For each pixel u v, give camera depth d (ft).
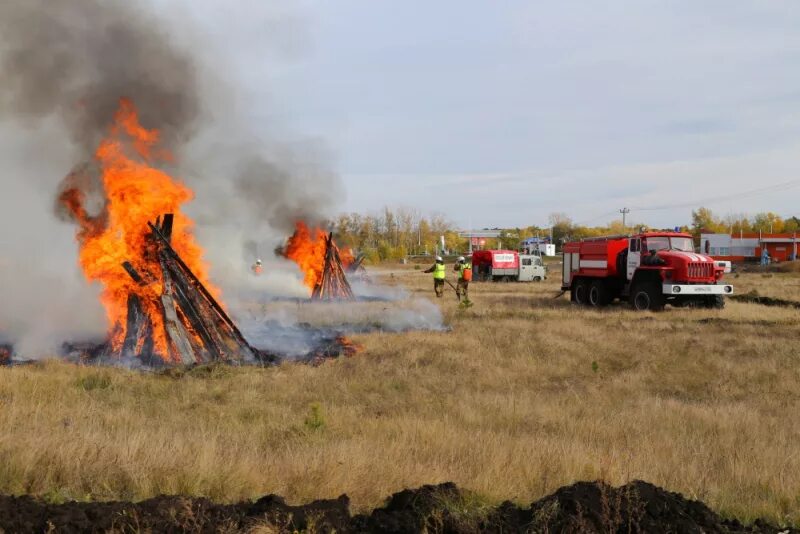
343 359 45.93
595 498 17.15
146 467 19.70
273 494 17.38
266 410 32.60
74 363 42.68
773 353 48.62
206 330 46.29
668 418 32.30
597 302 85.81
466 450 24.44
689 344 51.83
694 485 21.63
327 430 28.12
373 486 19.79
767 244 282.15
